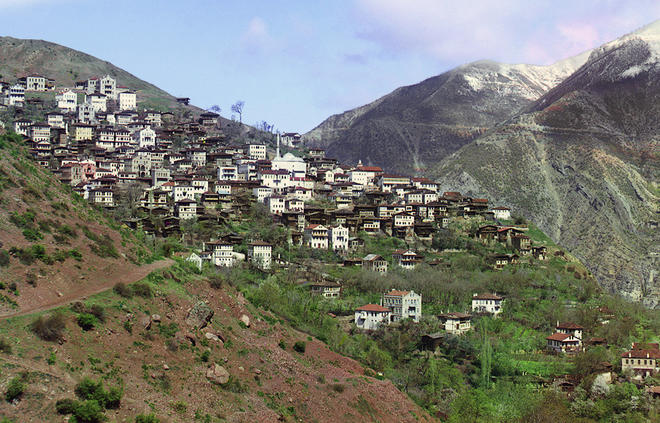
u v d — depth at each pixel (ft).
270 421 432.66
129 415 365.40
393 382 636.89
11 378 343.87
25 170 597.93
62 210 568.00
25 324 388.37
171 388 409.49
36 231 514.27
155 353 428.56
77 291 467.11
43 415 338.13
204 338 475.31
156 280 512.63
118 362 401.29
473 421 623.36
